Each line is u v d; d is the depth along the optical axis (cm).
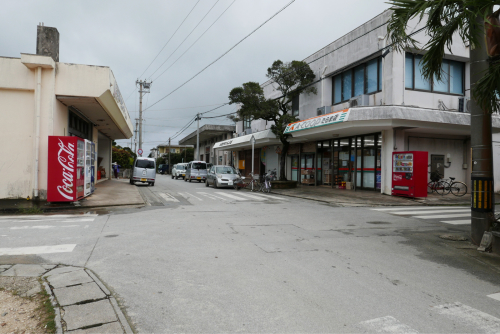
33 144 1246
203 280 443
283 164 2094
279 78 1973
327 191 1792
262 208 1157
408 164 1448
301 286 426
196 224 841
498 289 432
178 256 551
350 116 1477
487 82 548
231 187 2250
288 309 360
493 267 527
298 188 2016
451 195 1581
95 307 357
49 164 1146
